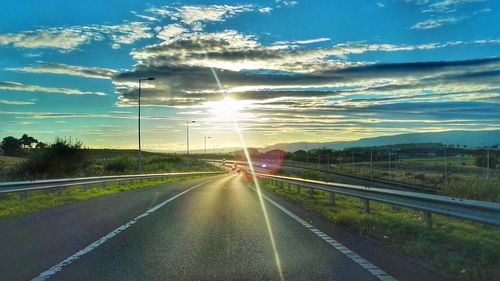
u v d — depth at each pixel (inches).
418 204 499.5
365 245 399.2
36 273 296.8
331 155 3934.5
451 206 432.5
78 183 1013.8
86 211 663.8
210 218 587.2
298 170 3149.6
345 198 973.2
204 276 291.9
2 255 352.8
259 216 613.3
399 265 319.9
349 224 526.0
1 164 1704.0
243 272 302.2
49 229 486.6
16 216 604.1
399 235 442.3
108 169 2016.5
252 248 385.7
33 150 1480.1
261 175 1852.9
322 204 794.2
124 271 303.4
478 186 812.0
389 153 2628.0
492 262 319.6
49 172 1419.8
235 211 674.8
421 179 1870.1
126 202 820.6
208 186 1457.9
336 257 348.2
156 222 545.3
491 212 374.9
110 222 543.5
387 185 1658.5
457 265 309.1
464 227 502.0
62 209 692.1
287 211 679.7
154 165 3319.4
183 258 344.8
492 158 1678.2
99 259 339.9
